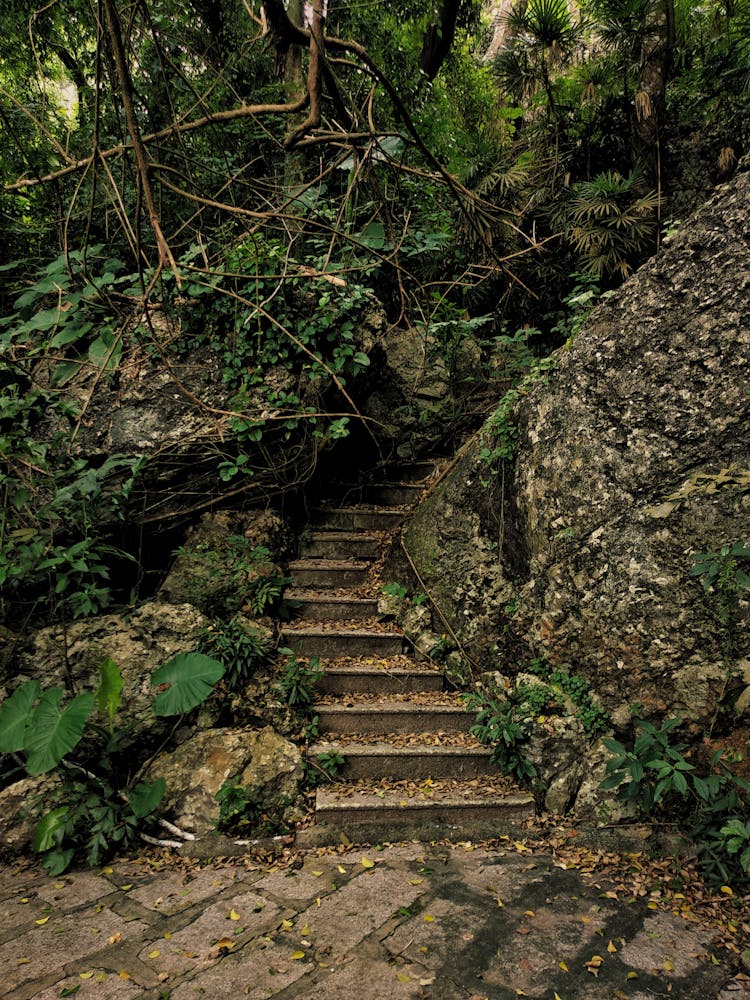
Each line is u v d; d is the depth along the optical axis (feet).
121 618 12.07
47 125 16.47
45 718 9.02
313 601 14.99
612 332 12.16
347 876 9.04
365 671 13.20
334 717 12.23
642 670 10.76
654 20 19.63
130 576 14.49
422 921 7.97
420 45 27.07
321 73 5.66
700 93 22.86
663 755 9.92
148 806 9.35
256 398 14.39
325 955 7.33
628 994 6.77
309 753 11.28
